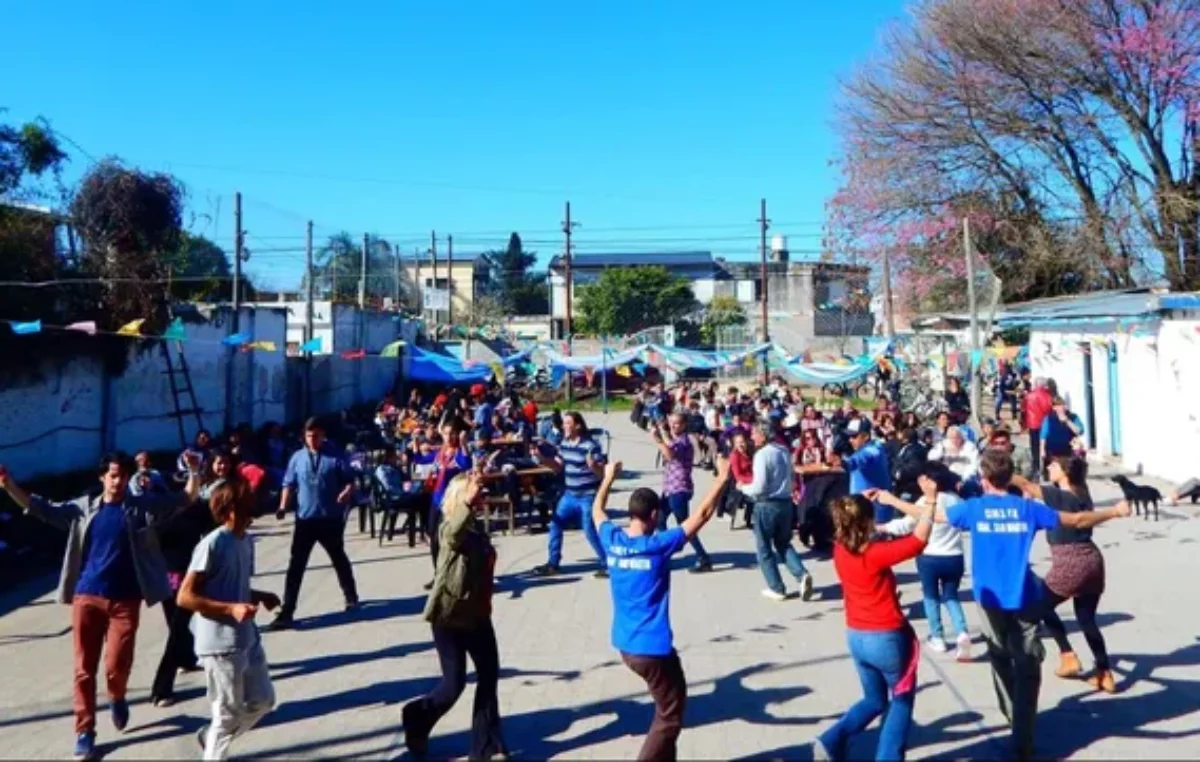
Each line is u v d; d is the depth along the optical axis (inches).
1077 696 252.4
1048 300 941.2
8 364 597.6
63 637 331.0
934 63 1090.7
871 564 204.1
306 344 965.8
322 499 345.1
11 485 230.4
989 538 219.9
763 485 357.4
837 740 202.2
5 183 653.9
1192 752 215.6
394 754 225.9
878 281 1184.2
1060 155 1061.8
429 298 1932.8
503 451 550.3
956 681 266.5
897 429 542.0
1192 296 618.8
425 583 404.8
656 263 3272.6
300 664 295.7
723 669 280.8
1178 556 417.4
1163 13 938.1
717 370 1950.1
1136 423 696.4
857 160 1155.3
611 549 210.8
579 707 252.5
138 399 734.5
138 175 719.7
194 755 227.9
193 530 277.7
